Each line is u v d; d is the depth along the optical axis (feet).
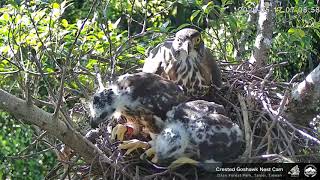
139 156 5.18
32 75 5.65
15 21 5.88
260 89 5.68
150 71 5.89
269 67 6.02
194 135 5.03
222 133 5.04
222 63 6.32
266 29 6.31
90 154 5.01
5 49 5.82
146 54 6.31
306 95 5.35
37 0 6.05
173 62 5.79
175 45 5.80
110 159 5.05
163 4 7.27
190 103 5.25
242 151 5.23
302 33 6.47
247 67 6.18
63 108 5.02
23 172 8.59
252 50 6.79
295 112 5.43
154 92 5.29
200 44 5.79
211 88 5.87
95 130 5.41
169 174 5.10
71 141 4.92
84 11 8.70
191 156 5.06
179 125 5.08
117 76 5.78
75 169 5.25
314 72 5.32
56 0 5.98
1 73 5.60
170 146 5.03
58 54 5.81
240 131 5.13
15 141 8.43
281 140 5.26
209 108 5.20
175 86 5.45
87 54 5.98
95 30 6.17
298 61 8.45
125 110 5.30
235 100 5.75
